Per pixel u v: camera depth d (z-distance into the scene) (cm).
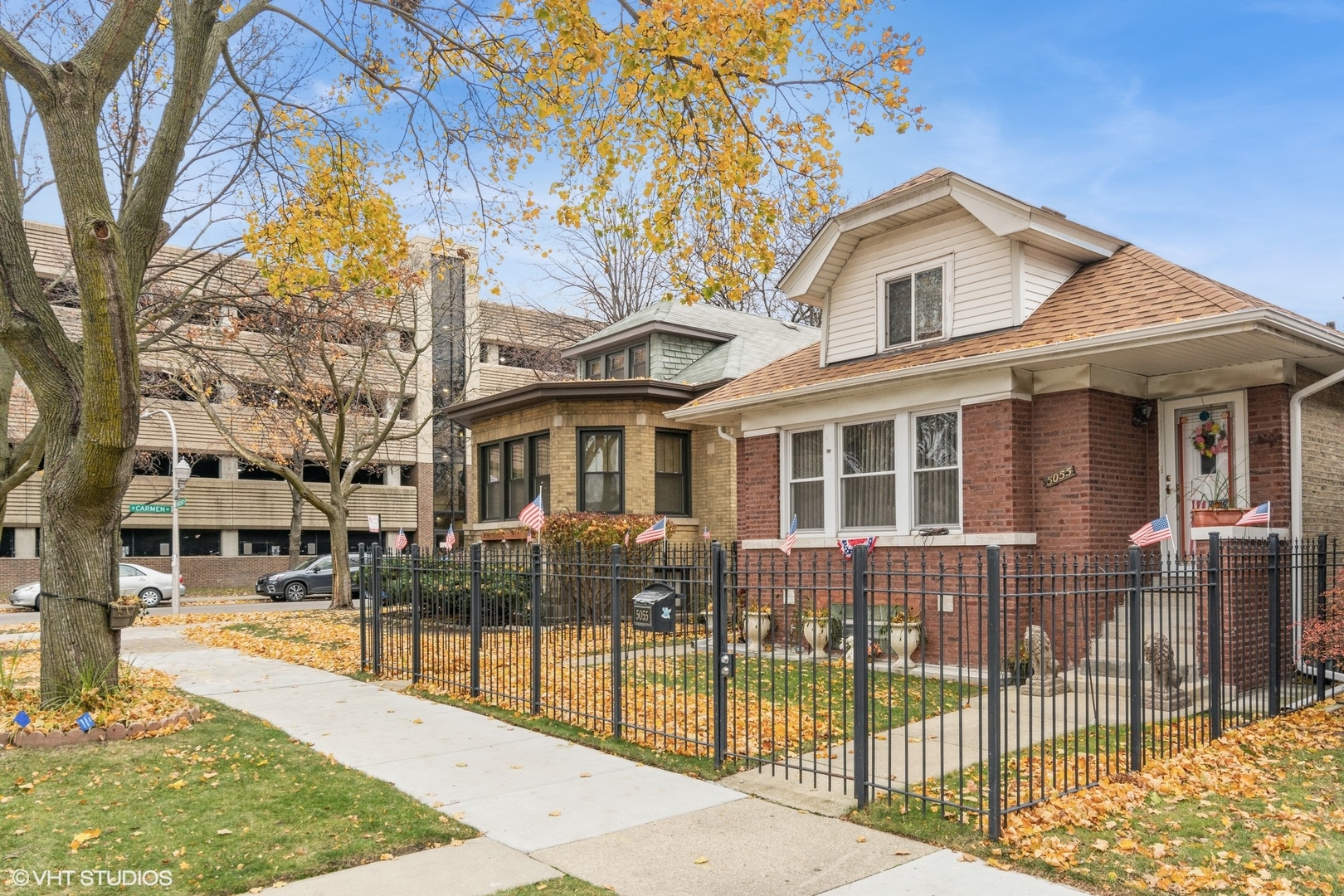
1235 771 729
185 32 914
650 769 746
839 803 645
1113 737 835
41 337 888
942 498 1241
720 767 737
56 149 815
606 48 952
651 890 497
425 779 715
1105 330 1057
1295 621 1072
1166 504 1176
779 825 605
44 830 579
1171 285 1103
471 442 2636
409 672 1205
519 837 582
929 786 682
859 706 642
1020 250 1216
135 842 561
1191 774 713
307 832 583
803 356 1614
